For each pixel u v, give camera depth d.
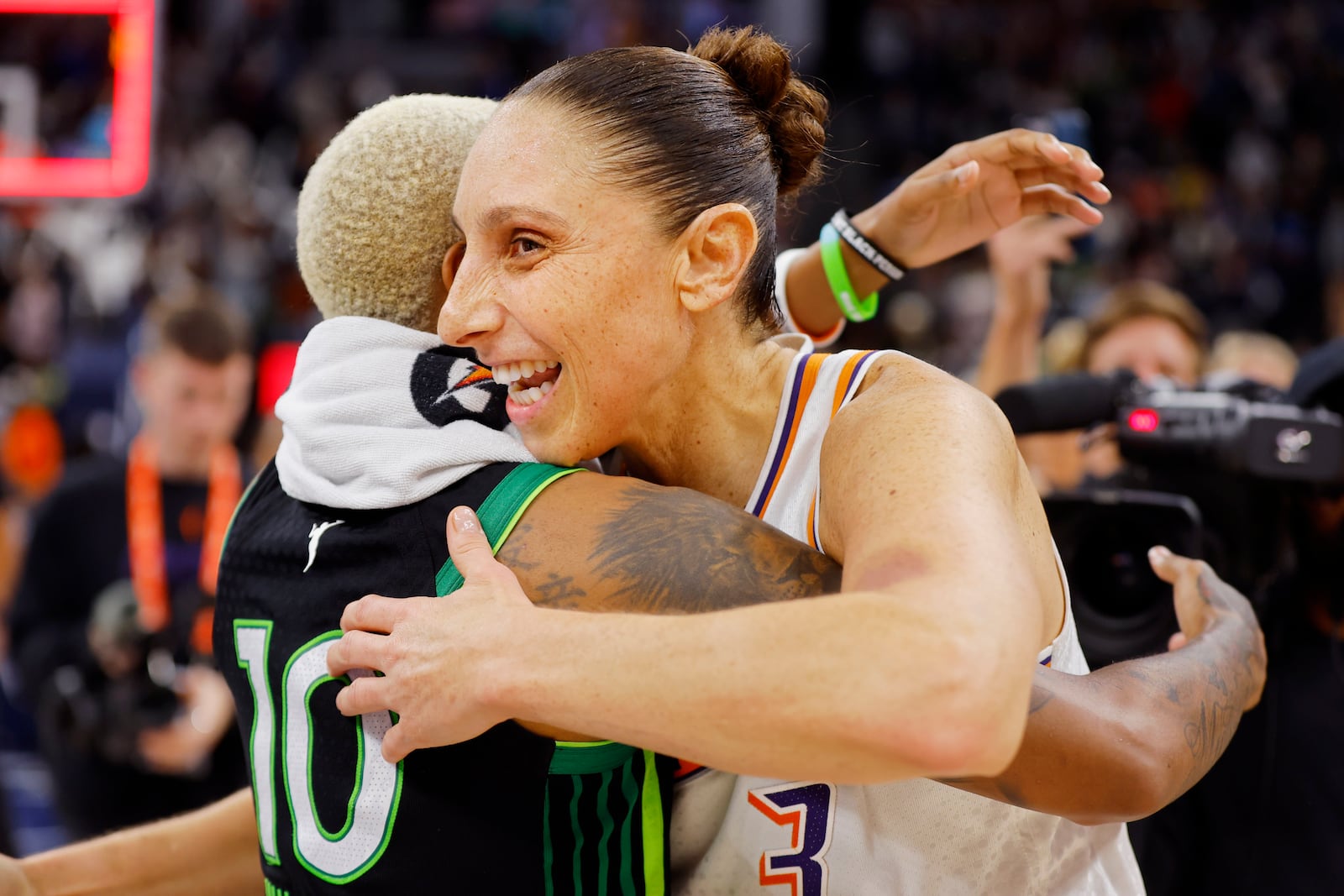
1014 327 1.97
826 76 8.13
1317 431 1.24
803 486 0.84
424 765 0.78
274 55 7.96
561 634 0.70
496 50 8.30
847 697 0.62
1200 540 1.29
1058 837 0.90
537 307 0.79
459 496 0.80
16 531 3.31
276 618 0.85
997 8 8.69
